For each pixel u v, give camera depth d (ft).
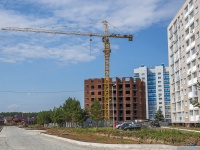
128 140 95.96
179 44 277.44
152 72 577.84
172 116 300.20
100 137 116.26
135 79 494.18
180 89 273.33
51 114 338.54
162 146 74.84
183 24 265.34
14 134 190.70
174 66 294.66
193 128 199.72
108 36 391.04
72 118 242.78
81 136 133.39
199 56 226.58
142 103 495.82
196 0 232.32
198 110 229.66
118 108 482.28
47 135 163.73
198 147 57.21
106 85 386.11
